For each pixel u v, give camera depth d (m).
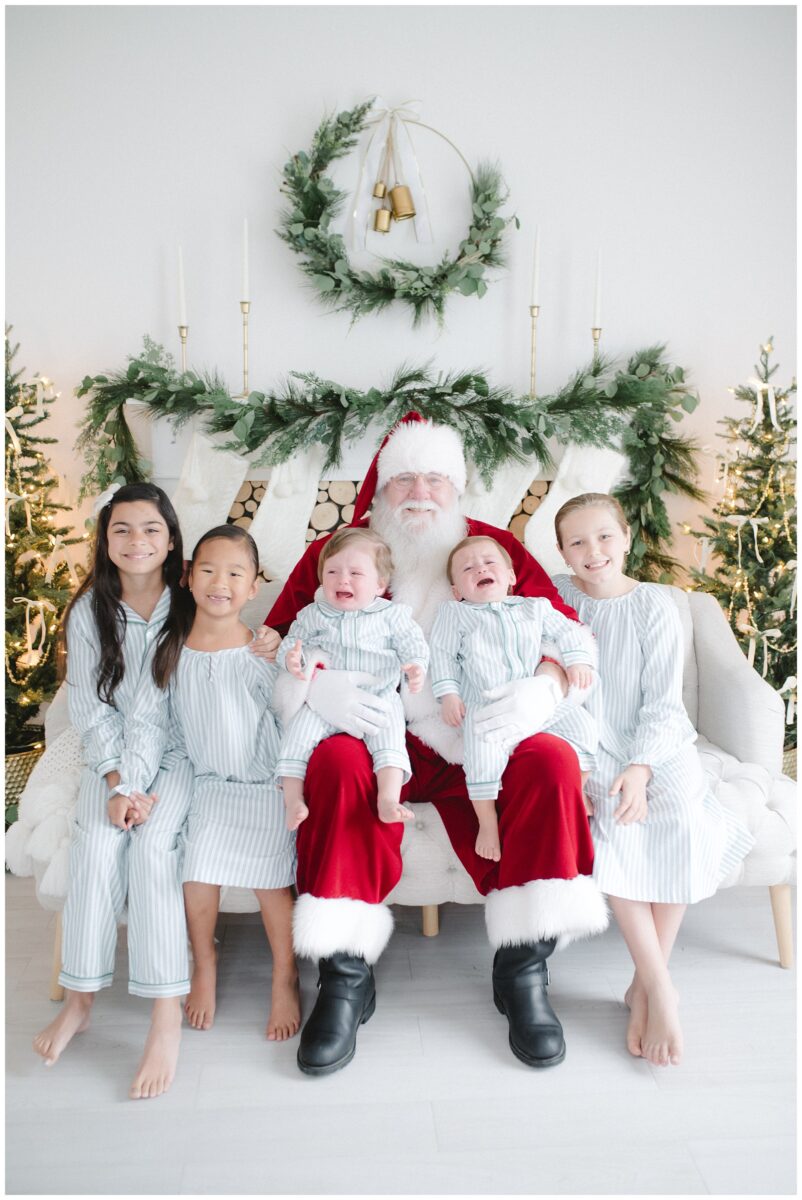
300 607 2.02
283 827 1.69
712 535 2.64
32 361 2.68
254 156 2.62
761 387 2.47
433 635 1.85
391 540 2.04
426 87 2.61
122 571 1.81
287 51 2.59
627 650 1.87
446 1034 1.64
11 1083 1.51
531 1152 1.35
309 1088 1.49
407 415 2.17
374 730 1.66
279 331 2.68
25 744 2.56
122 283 2.66
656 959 1.59
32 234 2.63
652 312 2.73
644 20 2.63
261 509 2.48
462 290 2.53
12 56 2.55
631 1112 1.43
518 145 2.64
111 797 1.66
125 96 2.59
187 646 1.77
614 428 2.48
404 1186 1.29
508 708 1.66
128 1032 1.66
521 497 2.51
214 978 1.70
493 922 1.60
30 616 2.50
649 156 2.67
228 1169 1.32
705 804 1.75
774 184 2.71
